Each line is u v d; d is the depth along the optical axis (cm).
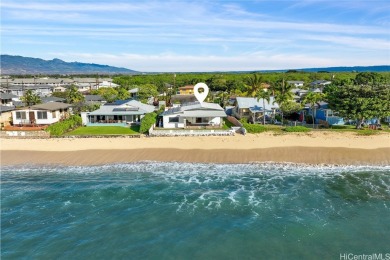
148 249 2609
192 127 6272
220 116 6406
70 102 9188
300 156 4778
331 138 5503
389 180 3969
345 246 2609
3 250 2614
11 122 7125
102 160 4731
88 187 3847
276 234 2795
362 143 5244
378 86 6266
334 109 6294
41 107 6862
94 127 6850
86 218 3130
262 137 5634
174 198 3541
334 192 3644
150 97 11512
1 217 3159
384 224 2942
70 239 2766
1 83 15462
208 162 4631
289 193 3634
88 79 18838
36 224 3027
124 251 2589
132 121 7156
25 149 5156
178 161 4678
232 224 2981
